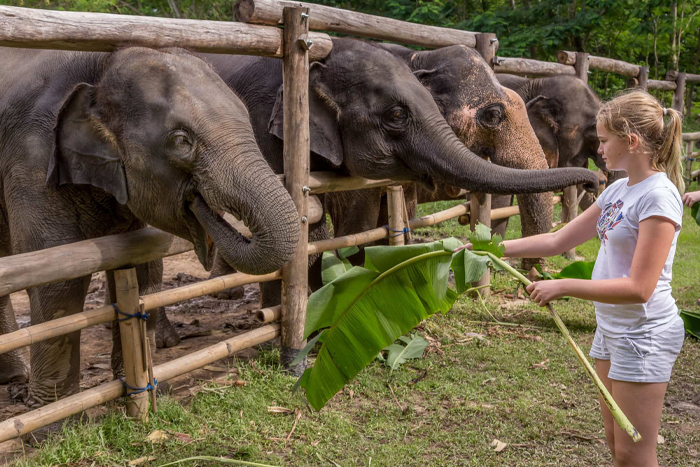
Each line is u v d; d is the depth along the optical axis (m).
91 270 3.12
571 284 2.16
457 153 4.22
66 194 3.35
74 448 3.07
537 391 3.91
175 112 3.01
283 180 3.97
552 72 7.21
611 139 2.27
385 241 5.17
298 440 3.30
